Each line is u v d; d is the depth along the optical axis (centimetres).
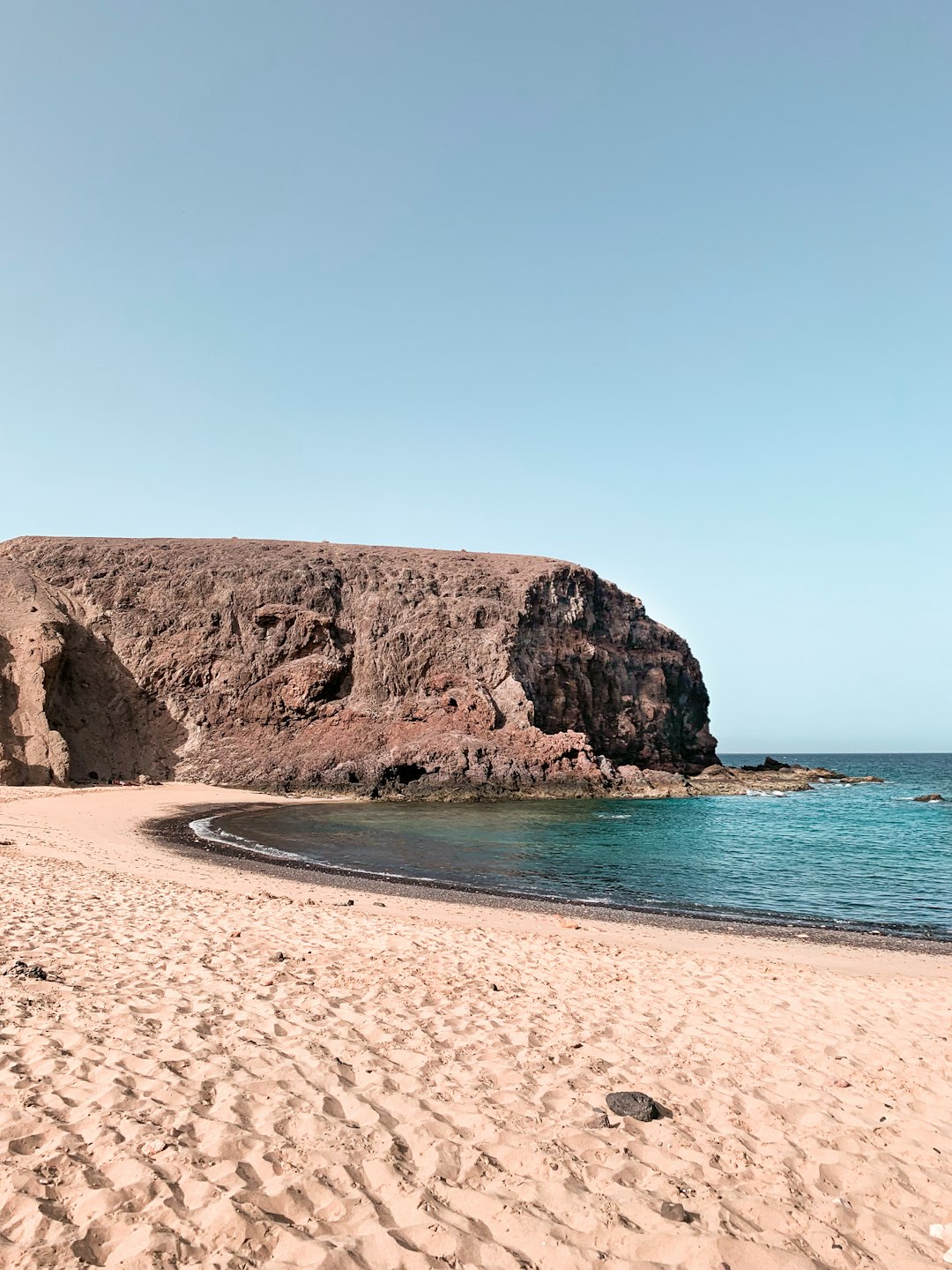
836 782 7850
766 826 4044
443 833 3522
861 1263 439
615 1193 487
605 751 6612
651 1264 418
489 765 5394
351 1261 396
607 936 1523
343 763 5400
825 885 2427
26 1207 411
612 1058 737
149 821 3509
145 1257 382
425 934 1270
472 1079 652
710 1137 580
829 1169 545
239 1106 554
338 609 6378
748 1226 464
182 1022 714
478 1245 420
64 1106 530
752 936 1653
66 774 4919
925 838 3584
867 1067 762
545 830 3731
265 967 945
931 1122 641
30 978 807
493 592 6631
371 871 2409
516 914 1747
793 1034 860
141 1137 494
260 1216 423
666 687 7288
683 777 6125
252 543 7219
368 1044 711
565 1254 419
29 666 5128
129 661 5931
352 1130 534
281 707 5862
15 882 1465
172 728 5809
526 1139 545
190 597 6259
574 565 7262
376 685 6019
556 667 6462
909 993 1109
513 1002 893
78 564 6347
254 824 3672
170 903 1363
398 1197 461
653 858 2933
